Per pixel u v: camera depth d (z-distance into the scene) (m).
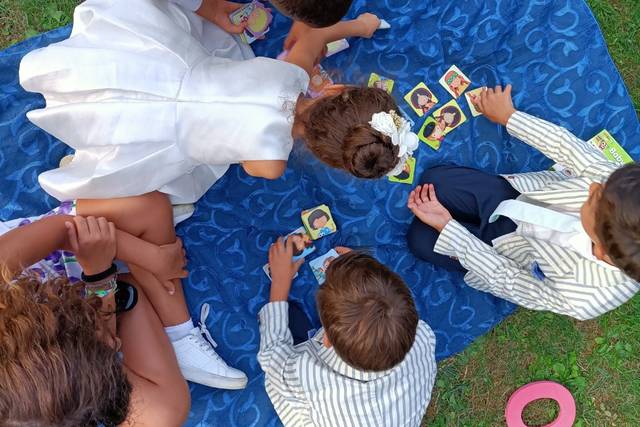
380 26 3.30
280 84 2.56
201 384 3.10
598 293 2.59
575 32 3.38
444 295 3.33
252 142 2.54
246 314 3.22
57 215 2.70
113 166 2.60
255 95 2.53
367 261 2.44
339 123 2.30
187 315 3.05
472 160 3.37
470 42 3.38
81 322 1.99
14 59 3.17
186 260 3.16
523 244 2.90
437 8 3.37
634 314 3.41
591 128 3.38
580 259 2.61
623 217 2.12
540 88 3.38
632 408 3.39
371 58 3.36
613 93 3.38
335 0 2.29
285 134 2.59
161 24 2.61
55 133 2.65
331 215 3.31
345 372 2.54
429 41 3.37
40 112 2.58
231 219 3.27
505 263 2.92
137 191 2.75
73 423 1.82
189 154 2.69
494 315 3.34
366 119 2.29
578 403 3.38
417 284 3.33
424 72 3.38
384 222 3.33
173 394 2.79
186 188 3.00
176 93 2.54
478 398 3.37
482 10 3.36
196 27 3.00
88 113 2.52
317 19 2.34
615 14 3.42
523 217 2.75
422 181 3.29
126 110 2.52
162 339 2.88
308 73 2.96
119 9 2.60
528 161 3.37
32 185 3.12
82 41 2.60
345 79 3.33
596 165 2.79
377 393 2.54
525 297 2.88
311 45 3.01
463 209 3.18
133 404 2.69
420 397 2.73
